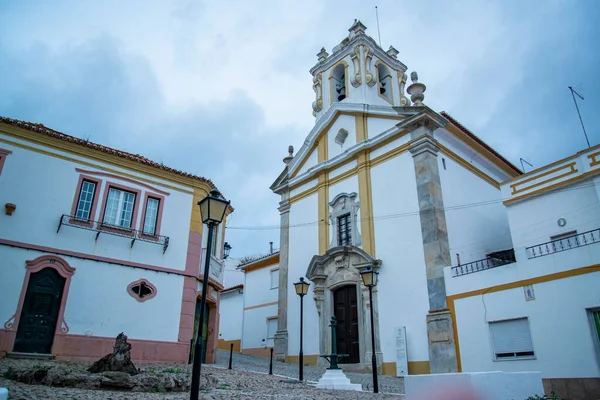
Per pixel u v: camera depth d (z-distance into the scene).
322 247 17.83
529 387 5.95
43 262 11.86
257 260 24.55
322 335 16.42
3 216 11.59
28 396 5.48
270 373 12.34
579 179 11.41
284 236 20.06
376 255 15.66
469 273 12.52
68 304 11.94
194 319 14.16
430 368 12.80
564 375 9.80
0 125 12.08
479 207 16.48
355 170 17.50
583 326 9.71
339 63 20.86
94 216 12.96
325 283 16.97
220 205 6.92
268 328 22.73
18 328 11.15
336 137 19.02
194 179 15.09
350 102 19.22
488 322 11.63
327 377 10.17
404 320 14.08
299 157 20.61
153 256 13.64
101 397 5.96
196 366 5.71
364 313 15.28
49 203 12.35
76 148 13.15
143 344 12.74
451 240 14.45
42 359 11.09
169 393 7.13
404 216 15.15
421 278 13.98
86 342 11.91
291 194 20.59
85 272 12.40
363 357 14.86
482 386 5.41
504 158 18.50
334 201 17.95
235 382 9.35
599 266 9.69
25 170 12.21
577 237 11.12
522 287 11.03
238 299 26.45
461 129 16.41
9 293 11.21
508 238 17.16
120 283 12.87
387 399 7.93
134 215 13.68
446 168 15.64
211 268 15.24
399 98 20.73
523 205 12.45
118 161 13.80
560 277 10.32
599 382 9.23
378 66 20.61
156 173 14.46
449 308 12.80
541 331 10.42
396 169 15.96
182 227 14.50
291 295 18.70
